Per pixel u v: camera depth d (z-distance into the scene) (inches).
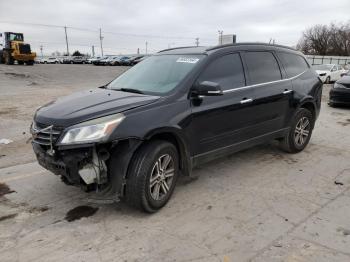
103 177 149.9
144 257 129.0
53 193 182.2
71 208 166.1
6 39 1590.8
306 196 181.5
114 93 177.3
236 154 249.3
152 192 158.7
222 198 178.1
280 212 163.3
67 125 145.3
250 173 213.2
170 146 162.2
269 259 127.6
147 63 211.3
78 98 172.1
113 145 148.9
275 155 248.5
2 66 1427.2
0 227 149.3
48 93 635.5
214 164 228.2
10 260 127.1
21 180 199.6
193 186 192.9
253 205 170.6
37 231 146.2
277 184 196.9
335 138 304.0
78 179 148.1
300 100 240.5
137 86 187.0
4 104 484.7
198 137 176.2
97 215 159.5
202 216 159.3
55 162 149.1
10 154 251.0
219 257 128.9
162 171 161.8
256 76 210.5
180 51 207.3
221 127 187.5
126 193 153.3
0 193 182.4
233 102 190.5
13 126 340.5
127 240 139.8
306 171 218.1
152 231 146.4
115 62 2207.2
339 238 141.3
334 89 476.1
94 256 129.5
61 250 133.1
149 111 155.8
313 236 142.6
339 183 198.8
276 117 225.6
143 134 149.4
